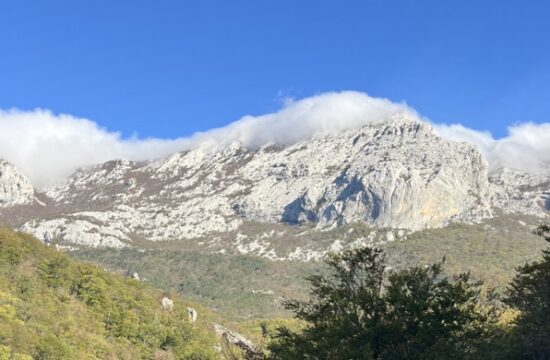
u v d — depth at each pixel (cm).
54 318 11931
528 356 3512
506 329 3859
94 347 11831
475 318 3306
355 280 3659
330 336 3322
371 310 3419
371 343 3244
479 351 3294
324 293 3628
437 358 3030
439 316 3216
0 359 9006
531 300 3925
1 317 10506
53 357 10162
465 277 3519
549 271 3881
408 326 3266
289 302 3806
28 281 12788
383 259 3722
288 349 3544
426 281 3478
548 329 3569
